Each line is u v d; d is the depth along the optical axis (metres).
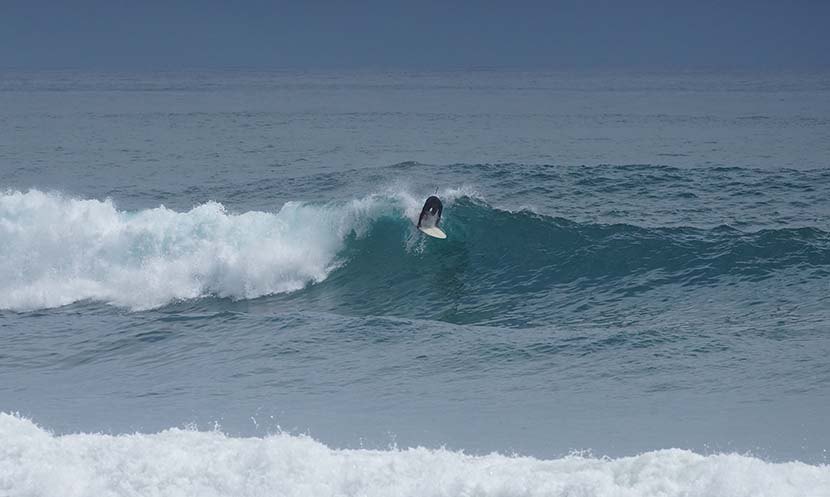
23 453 28.45
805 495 24.59
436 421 38.91
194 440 30.14
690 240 72.00
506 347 50.91
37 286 68.56
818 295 61.28
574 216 88.62
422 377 46.19
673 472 26.12
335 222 73.38
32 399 43.78
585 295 66.00
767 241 70.31
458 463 27.75
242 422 39.25
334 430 37.88
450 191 78.75
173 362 50.66
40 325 60.50
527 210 76.75
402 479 26.52
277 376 47.03
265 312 64.88
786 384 42.78
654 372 45.56
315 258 71.50
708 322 56.56
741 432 36.62
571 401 41.50
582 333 53.22
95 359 51.94
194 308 65.81
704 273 67.81
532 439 36.38
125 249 70.62
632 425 37.84
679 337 51.25
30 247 71.12
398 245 73.31
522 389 43.66
